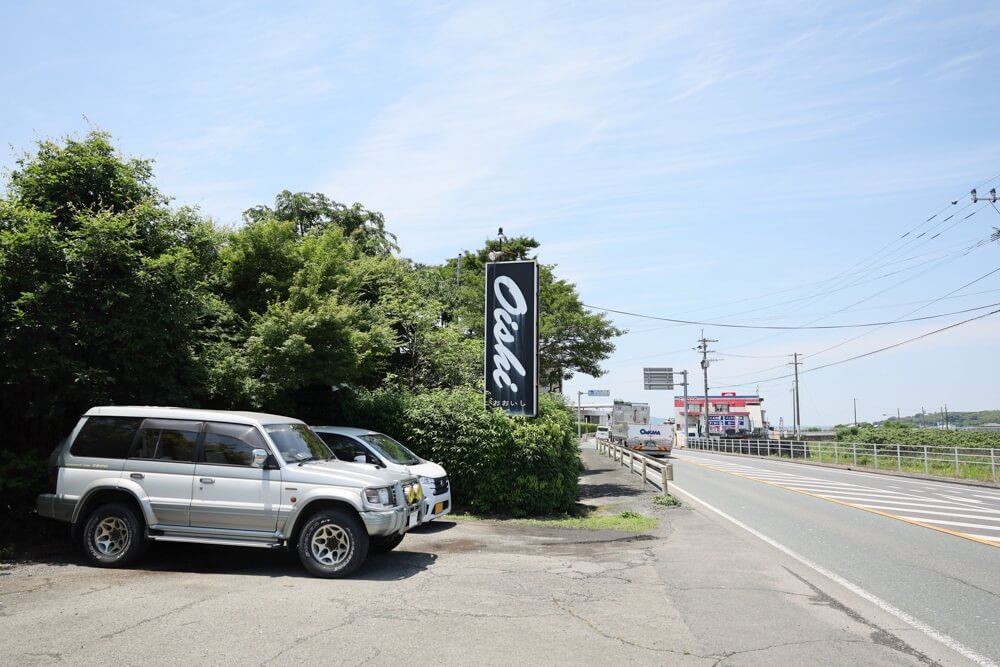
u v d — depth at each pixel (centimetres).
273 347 1259
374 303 1942
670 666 512
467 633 583
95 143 1087
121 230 973
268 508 813
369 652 530
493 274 1625
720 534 1187
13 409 1030
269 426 882
